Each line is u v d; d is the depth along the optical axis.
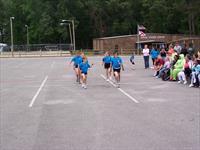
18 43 129.25
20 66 43.22
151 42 84.75
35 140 9.70
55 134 10.32
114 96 17.92
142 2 112.62
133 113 13.33
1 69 38.88
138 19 115.50
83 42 117.88
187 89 20.16
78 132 10.49
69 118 12.58
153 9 109.00
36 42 118.94
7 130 10.95
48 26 110.81
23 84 24.47
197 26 104.44
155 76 27.42
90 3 112.50
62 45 92.19
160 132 10.35
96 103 15.81
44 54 81.44
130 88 21.08
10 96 18.75
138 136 9.90
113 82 24.31
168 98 17.05
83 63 21.55
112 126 11.19
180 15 108.12
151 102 15.93
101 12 114.25
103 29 115.62
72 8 111.69
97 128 10.95
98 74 30.20
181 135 9.98
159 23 110.06
